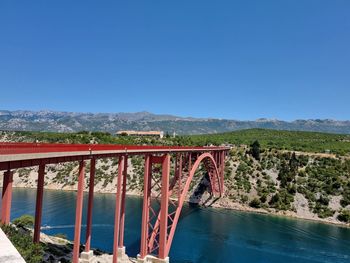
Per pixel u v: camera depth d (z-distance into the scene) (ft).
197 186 339.98
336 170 352.49
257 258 178.60
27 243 69.67
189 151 174.29
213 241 205.05
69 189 383.45
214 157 290.97
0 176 357.61
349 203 301.22
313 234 237.04
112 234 206.18
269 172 357.20
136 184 368.89
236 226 246.88
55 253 125.70
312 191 322.96
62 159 84.79
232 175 352.28
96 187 378.32
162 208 138.51
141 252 135.03
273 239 218.18
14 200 307.37
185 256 175.22
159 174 349.61
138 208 286.66
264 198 315.58
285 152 399.03
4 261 13.96
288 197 315.99
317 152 423.23
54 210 270.26
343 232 249.34
